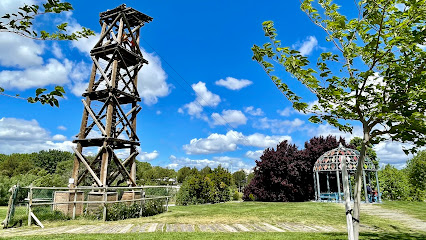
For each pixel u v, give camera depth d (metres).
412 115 4.83
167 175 93.12
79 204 13.06
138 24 17.23
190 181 24.73
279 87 6.21
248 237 8.09
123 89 16.22
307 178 25.30
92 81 15.71
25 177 33.38
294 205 18.08
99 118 15.61
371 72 5.12
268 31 5.80
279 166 24.30
